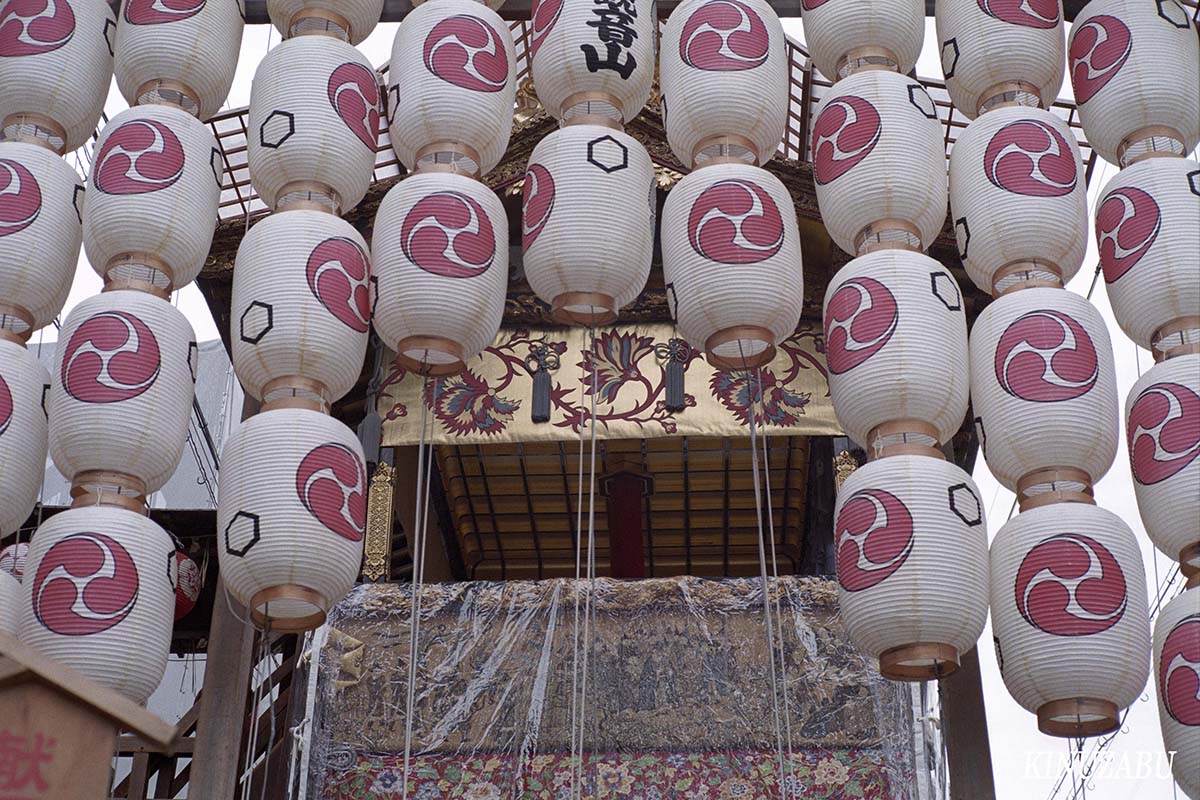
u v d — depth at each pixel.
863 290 7.45
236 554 7.03
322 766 8.23
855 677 8.41
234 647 8.42
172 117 7.97
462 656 8.57
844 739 8.26
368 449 9.46
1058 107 9.85
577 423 9.66
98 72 8.49
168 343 7.53
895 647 6.99
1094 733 7.19
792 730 8.30
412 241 7.46
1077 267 7.95
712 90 7.86
